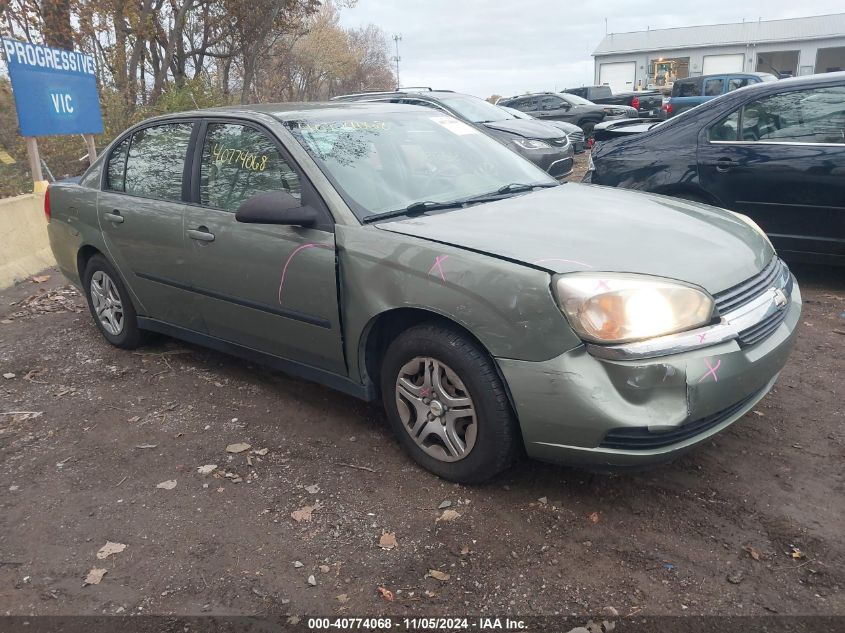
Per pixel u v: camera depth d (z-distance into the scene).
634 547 2.70
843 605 2.36
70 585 2.64
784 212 5.56
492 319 2.76
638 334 2.58
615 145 6.62
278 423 3.84
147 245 4.33
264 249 3.57
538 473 3.21
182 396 4.24
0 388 4.48
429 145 4.04
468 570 2.62
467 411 2.97
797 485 3.03
